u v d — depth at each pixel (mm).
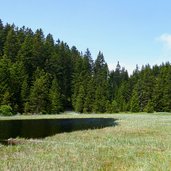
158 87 124125
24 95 101438
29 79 113125
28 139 33750
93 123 59531
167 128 45500
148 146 28156
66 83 128750
